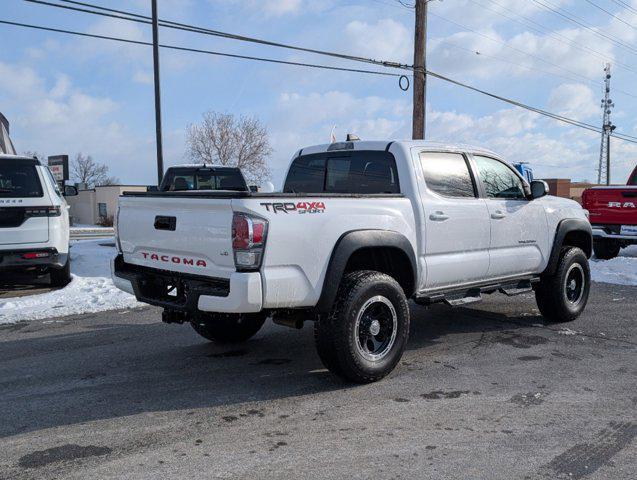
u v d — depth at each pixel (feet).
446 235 18.04
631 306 26.58
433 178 18.12
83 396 15.05
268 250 13.74
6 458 11.54
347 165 19.34
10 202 28.04
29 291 31.42
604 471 11.05
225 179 42.24
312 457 11.56
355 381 15.75
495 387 15.67
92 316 24.77
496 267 19.93
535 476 10.84
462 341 20.49
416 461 11.41
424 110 58.29
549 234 22.04
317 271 14.62
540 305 23.12
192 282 14.85
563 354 18.85
